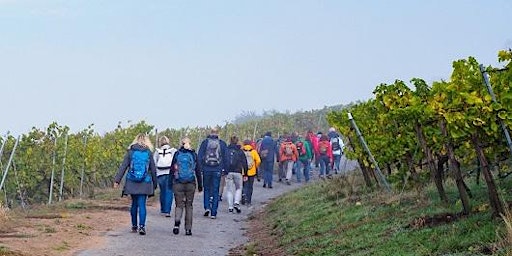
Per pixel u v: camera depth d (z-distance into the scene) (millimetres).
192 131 35062
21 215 14297
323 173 28234
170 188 13359
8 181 21500
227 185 18078
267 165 25391
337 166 28734
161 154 15852
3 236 11219
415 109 9656
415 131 10867
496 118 8102
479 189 10523
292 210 15289
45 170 22250
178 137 33375
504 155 9648
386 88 12445
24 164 21844
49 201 20781
